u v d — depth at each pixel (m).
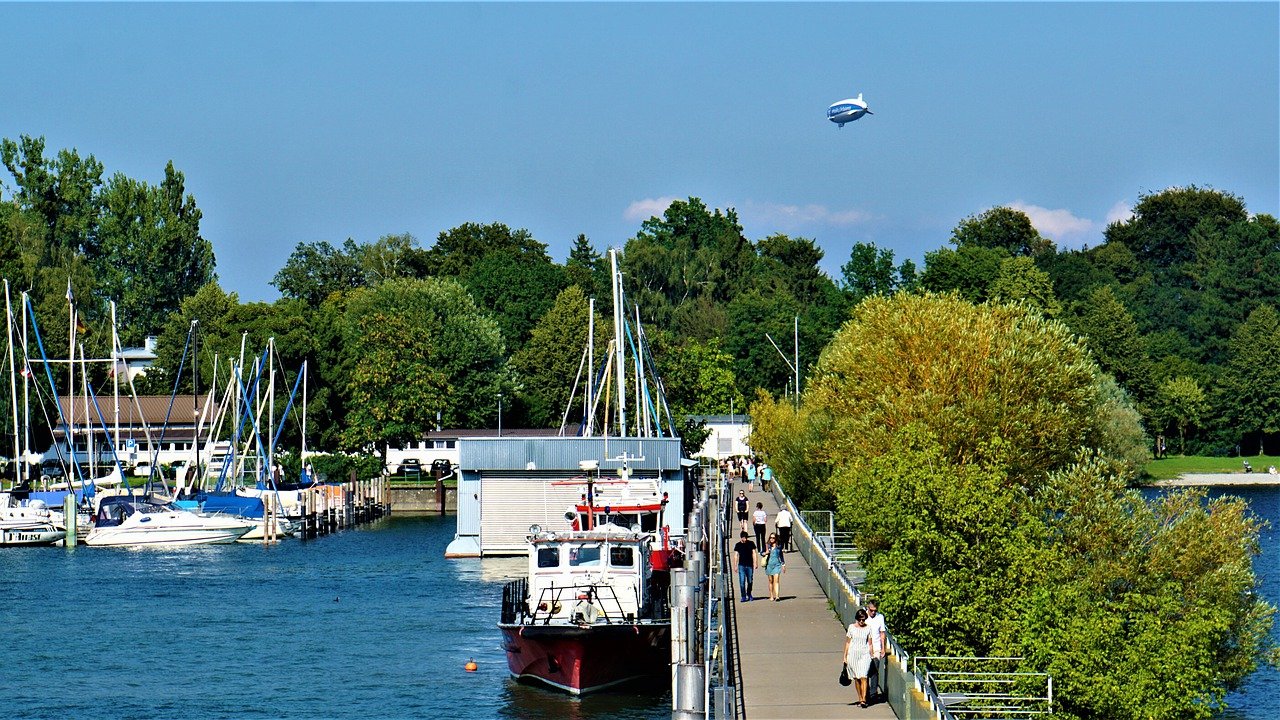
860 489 82.00
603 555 78.44
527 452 134.00
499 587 119.31
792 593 87.06
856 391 111.50
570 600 77.81
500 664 86.81
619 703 74.69
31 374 180.25
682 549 98.00
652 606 81.69
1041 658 71.00
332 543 162.62
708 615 69.19
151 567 138.38
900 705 55.34
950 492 77.12
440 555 145.75
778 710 56.94
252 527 163.50
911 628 75.31
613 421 174.38
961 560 76.62
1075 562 76.81
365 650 92.12
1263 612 77.75
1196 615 73.12
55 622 104.56
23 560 145.12
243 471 199.12
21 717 76.00
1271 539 156.12
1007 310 115.75
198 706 77.75
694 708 55.34
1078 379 108.69
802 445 135.75
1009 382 104.06
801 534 109.94
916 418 102.00
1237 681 77.81
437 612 106.94
